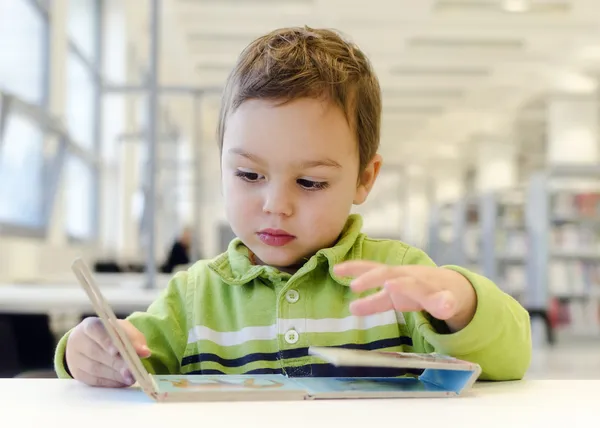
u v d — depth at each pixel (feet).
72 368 2.23
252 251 2.84
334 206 2.62
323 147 2.53
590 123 32.09
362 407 1.78
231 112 2.61
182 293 3.06
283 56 2.61
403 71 31.37
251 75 2.58
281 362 2.74
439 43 27.53
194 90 14.07
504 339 2.31
